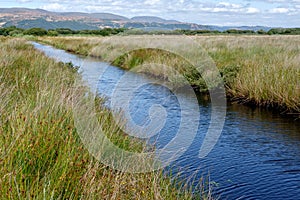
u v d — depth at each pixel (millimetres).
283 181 6062
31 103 5645
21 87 7375
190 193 5020
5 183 3441
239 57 16609
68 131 4824
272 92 10914
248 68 13164
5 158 3846
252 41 24094
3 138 4336
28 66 10828
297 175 6297
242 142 7910
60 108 5445
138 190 4445
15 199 3307
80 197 3734
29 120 4730
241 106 11297
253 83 11742
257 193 5621
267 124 9328
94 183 3945
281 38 29203
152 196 4348
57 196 3613
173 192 4777
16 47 20750
